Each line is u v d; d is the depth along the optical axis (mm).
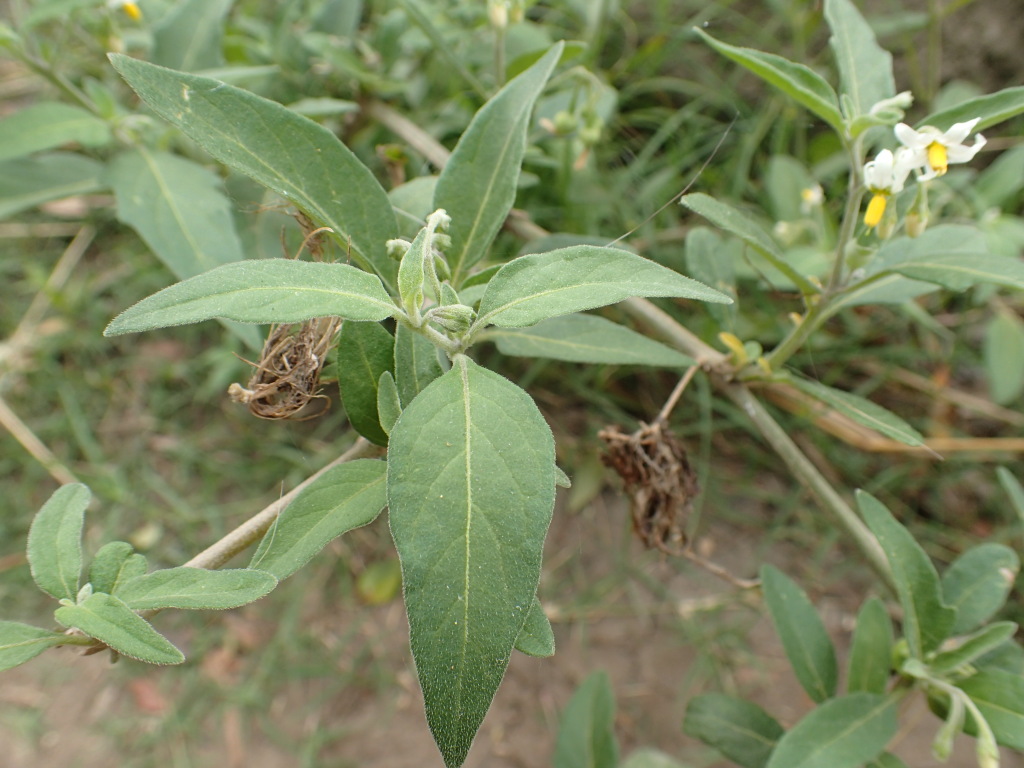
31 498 264
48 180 218
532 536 96
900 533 147
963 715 139
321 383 146
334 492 116
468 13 254
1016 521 261
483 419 101
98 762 233
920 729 233
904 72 314
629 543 263
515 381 272
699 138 300
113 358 286
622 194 285
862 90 155
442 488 97
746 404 185
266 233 197
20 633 112
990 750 130
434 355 122
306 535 113
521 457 99
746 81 306
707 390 262
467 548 96
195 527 262
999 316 252
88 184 221
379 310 102
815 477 179
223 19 210
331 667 247
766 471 273
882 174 135
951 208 261
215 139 116
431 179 169
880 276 153
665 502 184
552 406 275
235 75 200
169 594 109
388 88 237
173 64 206
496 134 138
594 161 273
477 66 246
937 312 283
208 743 237
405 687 247
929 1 290
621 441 182
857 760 142
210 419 279
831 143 286
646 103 314
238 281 97
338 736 239
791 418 267
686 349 193
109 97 202
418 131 232
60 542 117
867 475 270
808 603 172
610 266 105
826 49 309
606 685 207
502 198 136
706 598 257
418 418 101
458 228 138
